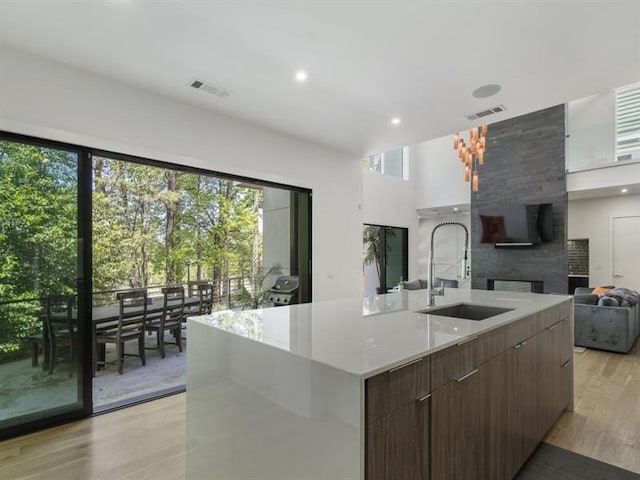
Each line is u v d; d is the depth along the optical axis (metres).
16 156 2.51
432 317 1.94
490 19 2.06
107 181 7.69
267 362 1.36
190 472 1.81
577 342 4.80
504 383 1.79
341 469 1.06
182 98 3.11
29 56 2.38
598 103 6.75
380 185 8.20
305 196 4.51
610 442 2.35
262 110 3.38
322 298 4.53
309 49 2.38
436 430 1.31
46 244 2.60
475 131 5.66
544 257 6.84
